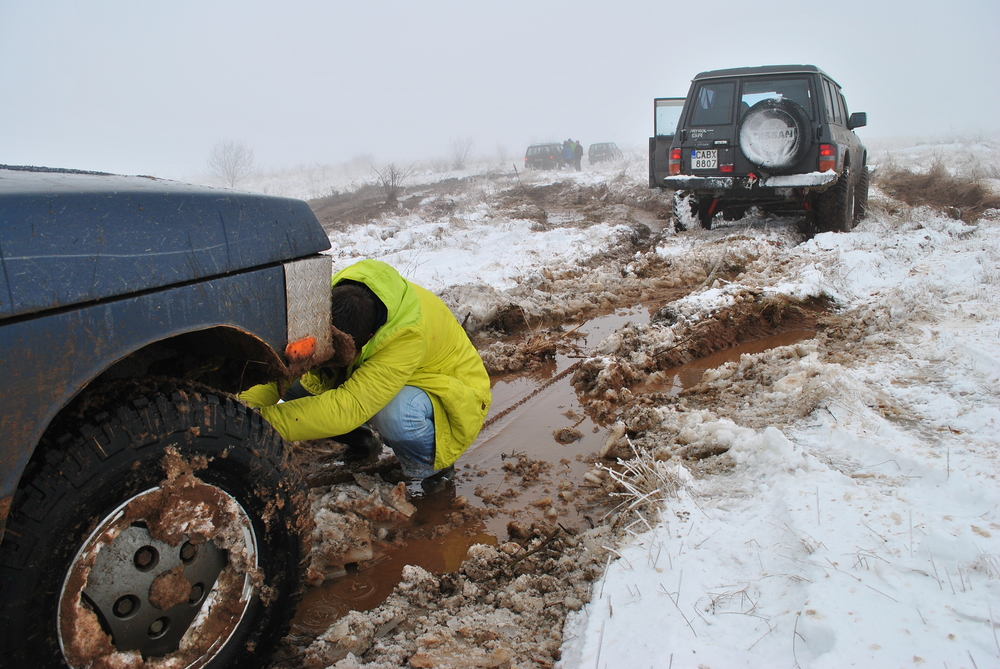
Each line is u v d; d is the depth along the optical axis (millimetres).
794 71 8922
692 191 10188
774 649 1909
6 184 1495
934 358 4238
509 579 2545
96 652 1536
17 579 1368
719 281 6688
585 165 37219
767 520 2594
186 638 1722
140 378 1682
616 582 2357
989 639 1812
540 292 6914
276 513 1858
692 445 3340
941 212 10508
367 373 2564
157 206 1606
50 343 1397
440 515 3041
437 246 10320
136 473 1553
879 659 1783
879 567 2158
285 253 1941
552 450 3666
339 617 2354
